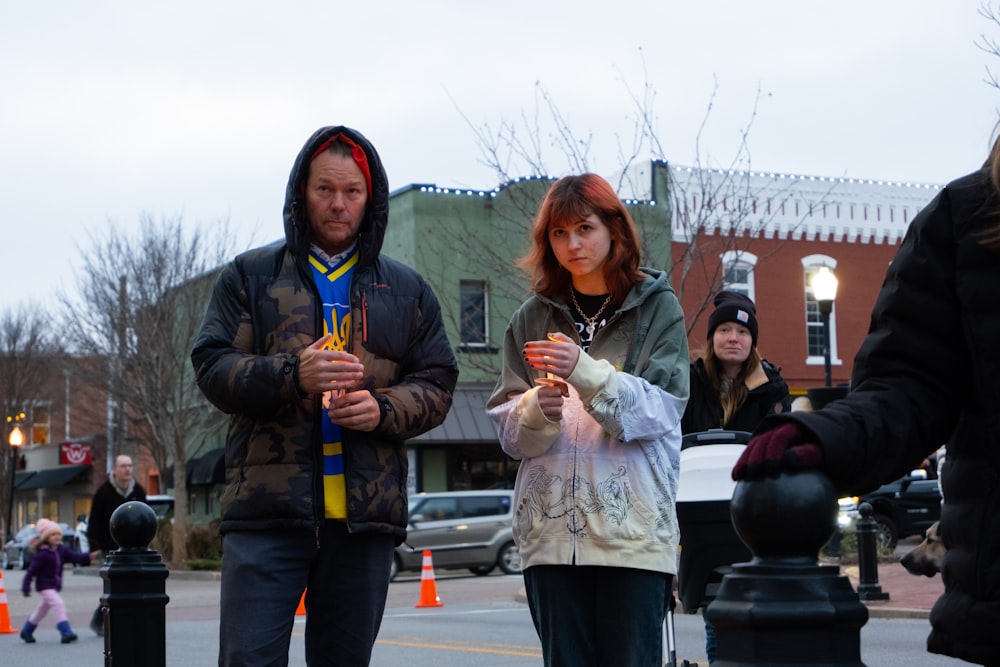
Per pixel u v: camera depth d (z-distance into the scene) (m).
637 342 4.54
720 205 31.72
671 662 6.07
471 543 26.95
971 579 2.39
